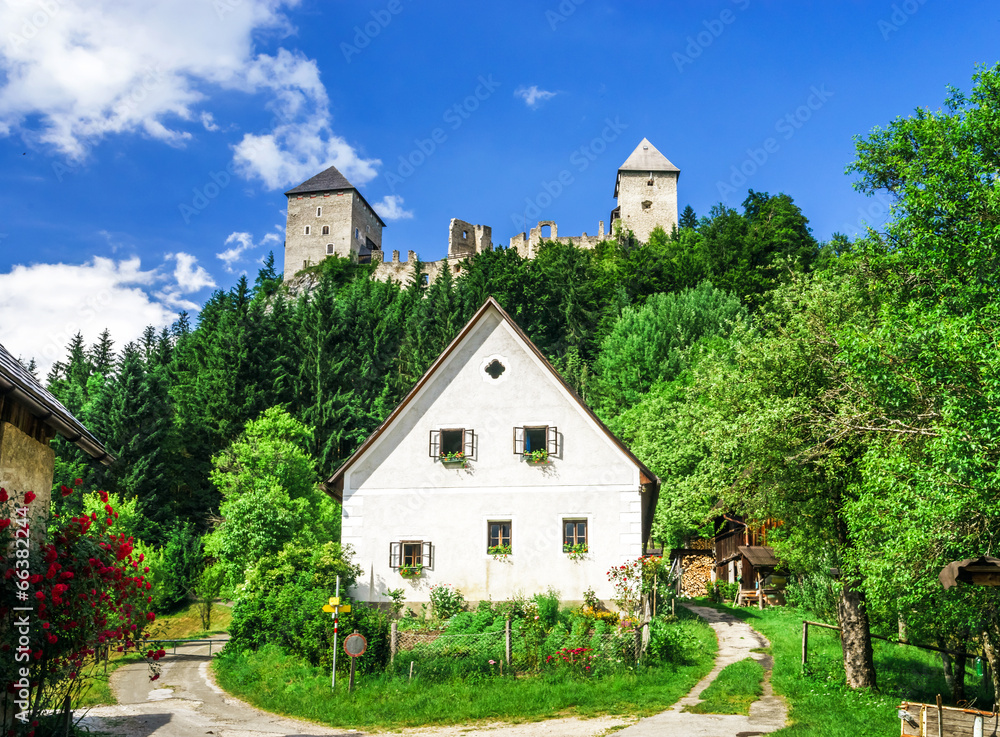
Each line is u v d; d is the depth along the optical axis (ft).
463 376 78.59
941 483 38.09
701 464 64.85
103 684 64.95
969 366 38.60
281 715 53.47
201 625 143.02
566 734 43.42
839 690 56.08
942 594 43.14
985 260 47.50
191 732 46.42
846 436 54.75
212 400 184.65
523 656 60.49
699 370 69.46
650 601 76.33
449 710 50.83
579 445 75.66
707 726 44.34
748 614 105.19
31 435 34.06
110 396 179.22
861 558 48.11
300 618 66.64
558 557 73.46
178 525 173.37
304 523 126.31
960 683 55.36
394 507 76.38
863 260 61.11
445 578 74.23
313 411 181.06
